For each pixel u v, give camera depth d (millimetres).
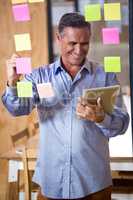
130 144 2484
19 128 2807
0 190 2725
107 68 1921
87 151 1886
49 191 1944
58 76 1918
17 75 1931
